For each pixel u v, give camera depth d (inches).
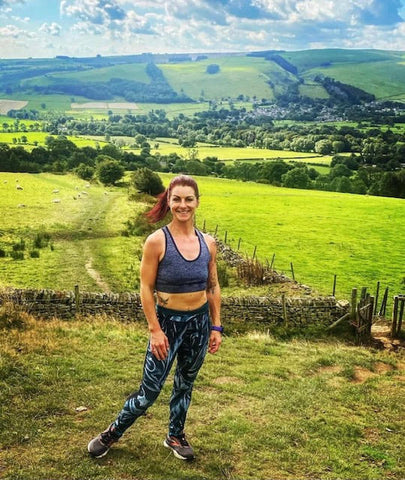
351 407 262.8
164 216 170.4
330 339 544.4
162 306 166.4
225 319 597.0
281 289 979.9
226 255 1342.3
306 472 186.2
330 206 3034.0
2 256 1334.9
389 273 1430.9
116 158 5718.5
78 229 1835.6
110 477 167.5
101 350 325.7
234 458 189.8
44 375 254.2
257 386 281.9
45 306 574.9
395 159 6422.2
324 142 7859.3
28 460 174.2
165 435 200.4
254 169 5324.8
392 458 205.3
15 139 7460.6
